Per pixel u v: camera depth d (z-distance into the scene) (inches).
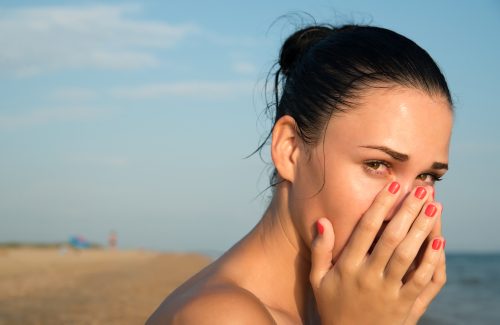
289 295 70.9
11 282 839.1
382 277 62.9
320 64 69.6
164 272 1166.3
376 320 63.4
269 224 72.9
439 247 64.8
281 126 71.8
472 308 789.9
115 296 620.7
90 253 2906.0
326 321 65.7
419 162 64.4
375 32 68.8
